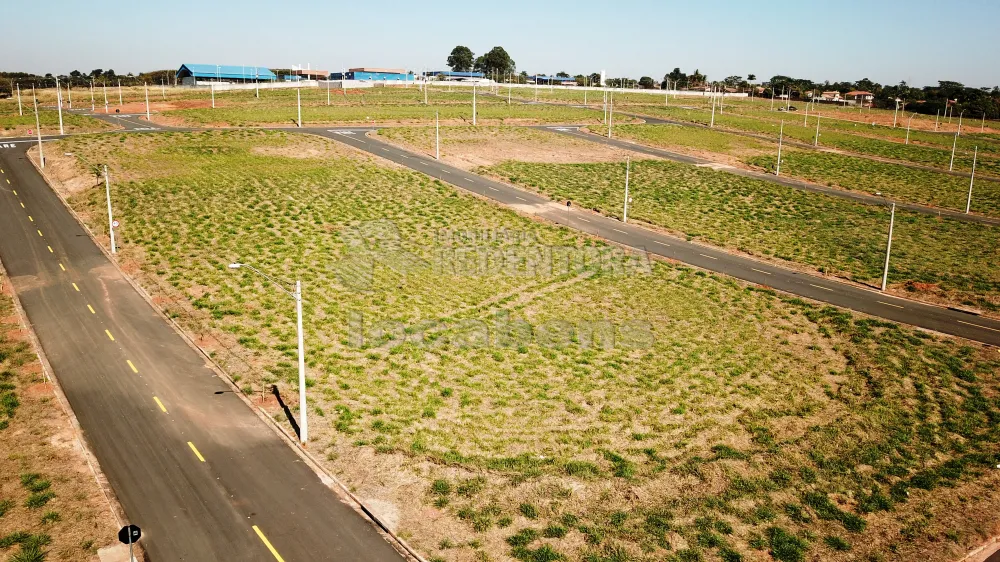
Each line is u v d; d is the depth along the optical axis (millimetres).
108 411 33000
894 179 102688
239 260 55562
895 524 26203
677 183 92750
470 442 31594
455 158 99312
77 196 70312
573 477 28891
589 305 50312
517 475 28844
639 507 26844
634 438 32469
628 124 142000
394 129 117938
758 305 51000
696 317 48531
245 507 26125
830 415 35344
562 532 24922
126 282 50156
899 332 46156
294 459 29469
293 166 87500
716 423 34188
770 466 30250
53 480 27297
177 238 59656
